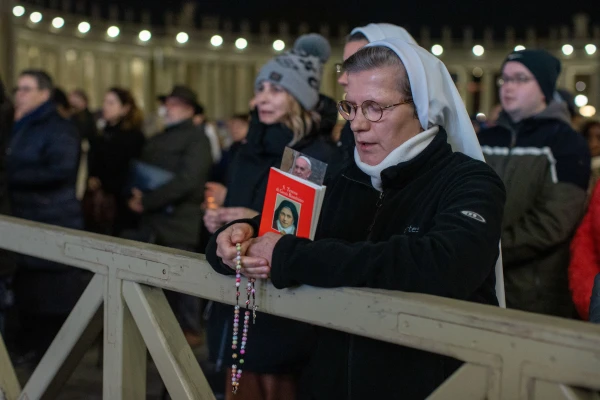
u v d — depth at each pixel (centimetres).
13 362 414
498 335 118
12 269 381
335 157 248
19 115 434
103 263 193
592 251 232
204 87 1900
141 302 184
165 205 432
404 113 161
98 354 423
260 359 238
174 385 179
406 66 159
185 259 173
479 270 141
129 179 438
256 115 276
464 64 1819
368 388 157
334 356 168
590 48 1642
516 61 285
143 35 1703
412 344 131
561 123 280
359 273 139
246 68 1914
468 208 145
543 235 261
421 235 156
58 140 411
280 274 147
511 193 271
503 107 293
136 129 520
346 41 281
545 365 113
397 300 132
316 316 146
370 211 172
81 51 1719
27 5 1500
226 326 250
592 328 110
